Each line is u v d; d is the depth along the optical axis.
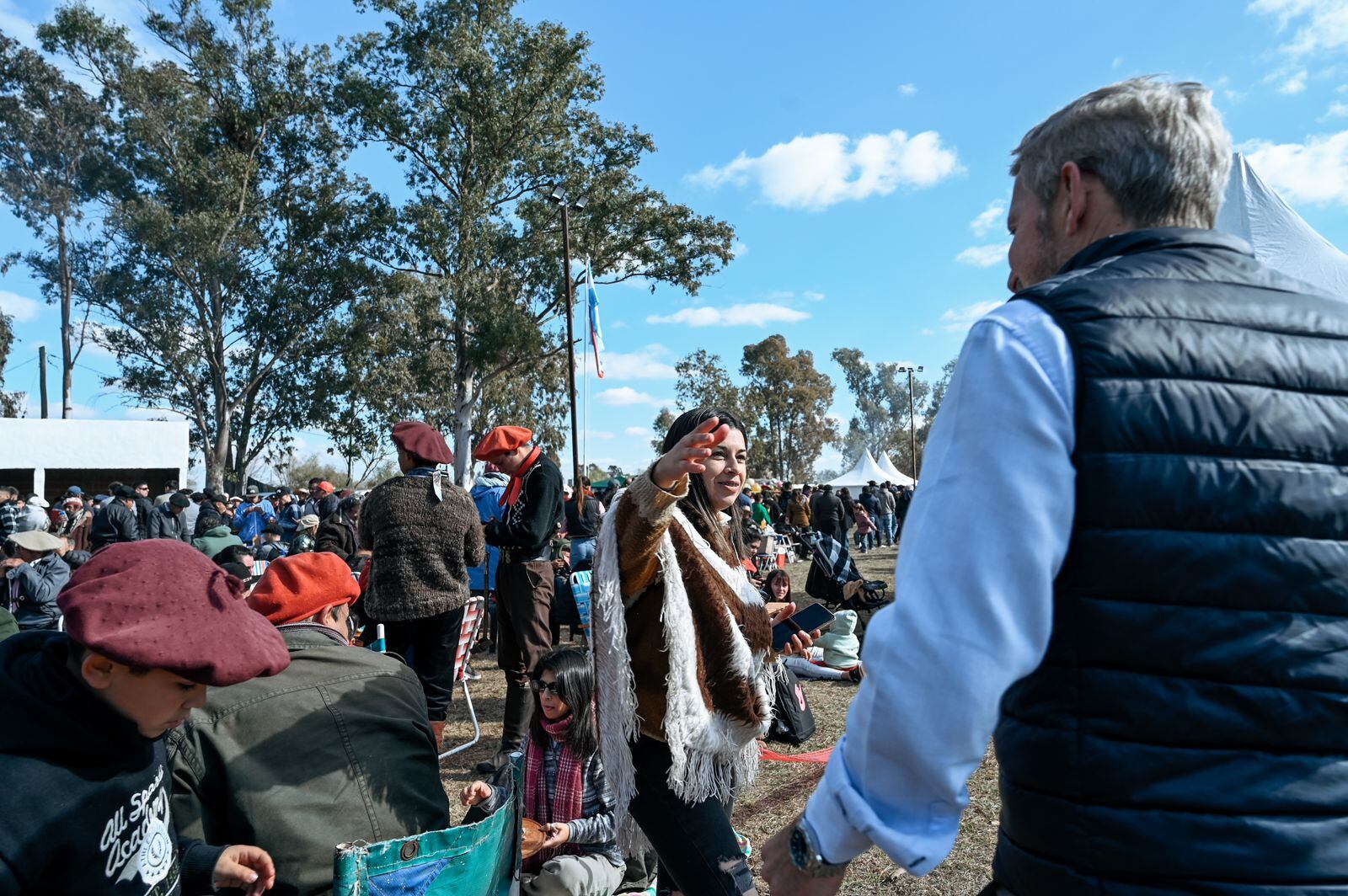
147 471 25.84
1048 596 0.92
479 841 1.75
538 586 4.45
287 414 34.78
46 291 35.78
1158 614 0.90
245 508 14.90
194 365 34.06
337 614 2.32
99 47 31.20
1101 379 0.94
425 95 31.38
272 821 1.72
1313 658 0.89
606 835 3.00
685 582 1.93
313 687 1.88
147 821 1.39
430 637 4.20
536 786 3.13
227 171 32.81
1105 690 0.91
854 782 0.97
